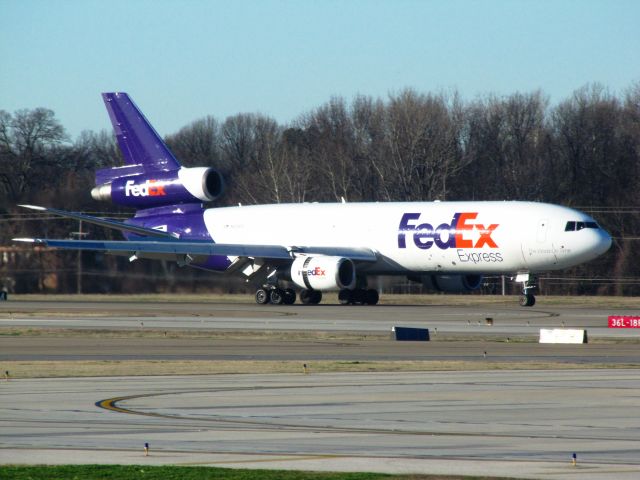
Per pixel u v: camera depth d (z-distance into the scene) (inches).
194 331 6688.0
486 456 2536.9
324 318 7854.3
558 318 7795.3
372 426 2972.4
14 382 4037.9
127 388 3833.7
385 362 4778.5
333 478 2244.1
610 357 5007.4
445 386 3853.3
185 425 2994.6
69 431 2888.8
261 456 2534.5
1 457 2511.1
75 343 5890.8
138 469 2333.9
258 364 4702.3
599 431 2886.3
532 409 3277.6
